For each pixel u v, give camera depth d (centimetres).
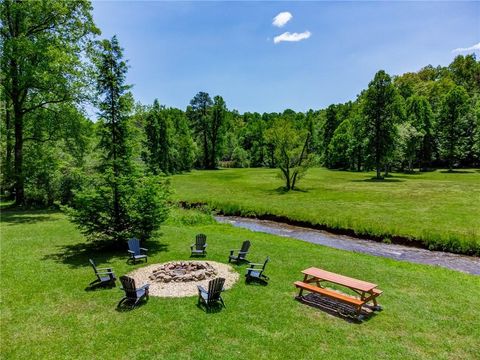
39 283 1136
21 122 2633
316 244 1900
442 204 2898
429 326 890
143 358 713
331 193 3753
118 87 1489
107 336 800
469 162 6838
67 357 716
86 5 2717
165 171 6762
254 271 1193
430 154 6800
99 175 1466
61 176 2777
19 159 2647
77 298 1019
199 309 948
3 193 3384
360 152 7269
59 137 2766
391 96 5184
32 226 2034
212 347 758
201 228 2244
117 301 998
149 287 1106
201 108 9000
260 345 771
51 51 2403
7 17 2492
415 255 1756
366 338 817
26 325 851
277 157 4156
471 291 1176
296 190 4078
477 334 852
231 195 3694
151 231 1647
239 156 9612
